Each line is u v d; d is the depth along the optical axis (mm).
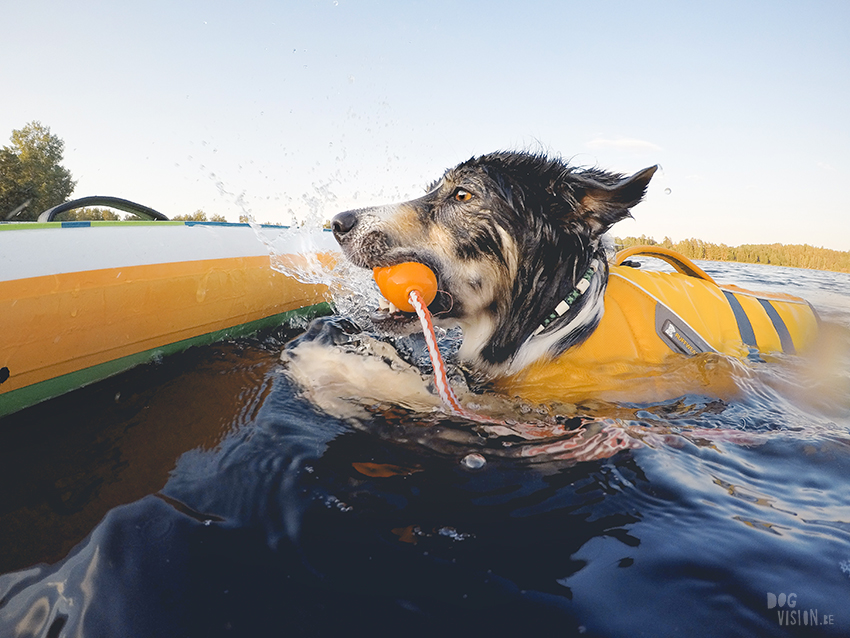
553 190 453
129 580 234
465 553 253
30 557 249
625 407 396
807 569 245
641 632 210
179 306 489
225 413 381
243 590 229
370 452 333
